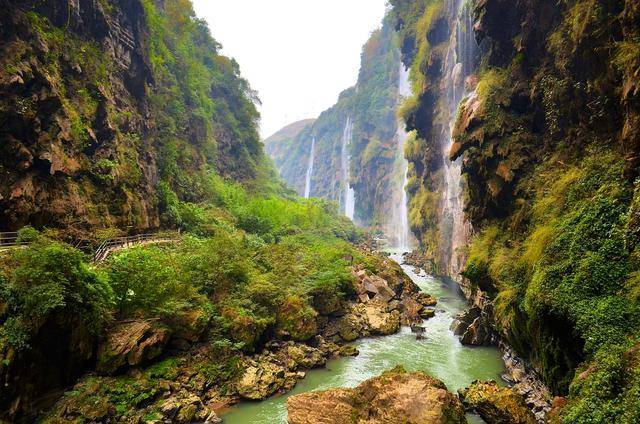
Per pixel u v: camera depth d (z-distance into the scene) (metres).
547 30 20.11
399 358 21.23
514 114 22.05
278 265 28.12
